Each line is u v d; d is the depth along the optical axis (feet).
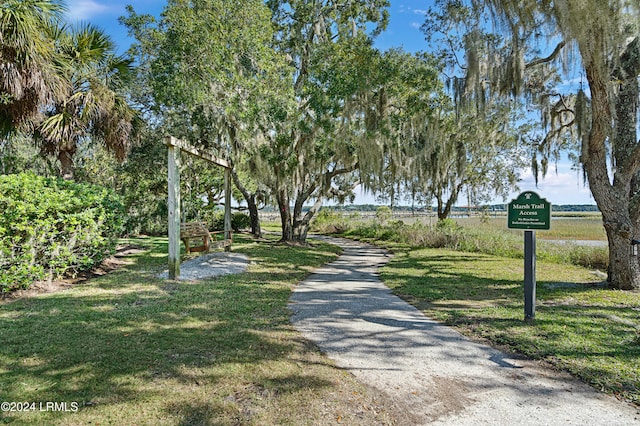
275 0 44.11
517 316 15.81
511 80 24.45
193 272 25.23
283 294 19.69
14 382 8.80
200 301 17.34
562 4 17.65
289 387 9.09
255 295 19.10
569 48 20.13
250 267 28.76
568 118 33.71
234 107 31.81
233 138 38.81
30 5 22.41
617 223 21.15
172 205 22.54
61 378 9.09
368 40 33.65
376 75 31.94
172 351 10.99
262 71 35.06
